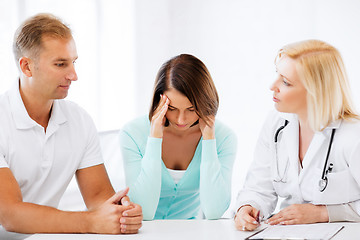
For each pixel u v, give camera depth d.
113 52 4.85
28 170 1.95
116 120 4.90
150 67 5.30
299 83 1.81
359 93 4.62
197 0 5.24
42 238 1.60
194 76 1.97
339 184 1.81
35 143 1.95
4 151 1.90
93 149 2.09
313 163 1.90
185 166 2.25
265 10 4.99
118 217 1.65
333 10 4.71
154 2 5.24
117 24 4.88
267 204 2.00
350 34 4.66
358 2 4.61
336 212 1.79
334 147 1.83
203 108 2.00
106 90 4.77
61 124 2.02
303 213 1.77
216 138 2.24
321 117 1.82
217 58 5.21
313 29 4.81
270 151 2.05
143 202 2.04
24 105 1.94
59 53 1.79
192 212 2.39
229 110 5.17
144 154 2.18
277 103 1.88
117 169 2.65
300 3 4.85
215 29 5.20
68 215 1.68
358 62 4.64
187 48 5.31
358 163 1.78
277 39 4.96
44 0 3.94
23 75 1.88
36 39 1.77
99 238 1.60
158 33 5.30
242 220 1.71
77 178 2.10
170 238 1.60
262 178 2.06
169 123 2.17
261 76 5.05
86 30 4.49
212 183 2.08
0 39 3.51
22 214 1.68
